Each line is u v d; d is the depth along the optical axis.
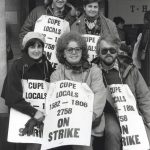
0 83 6.85
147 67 10.29
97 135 5.78
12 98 5.76
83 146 5.74
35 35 5.88
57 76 5.85
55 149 6.12
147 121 6.28
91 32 6.94
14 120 5.76
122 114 6.03
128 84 6.23
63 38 5.81
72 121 5.61
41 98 5.87
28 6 9.00
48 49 6.71
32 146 5.88
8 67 8.05
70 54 5.75
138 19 13.23
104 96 5.77
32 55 5.89
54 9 6.89
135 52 10.34
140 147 5.97
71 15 7.00
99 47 6.16
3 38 6.90
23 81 5.85
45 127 5.69
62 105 5.68
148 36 10.15
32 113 5.72
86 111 5.65
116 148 5.90
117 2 13.23
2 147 6.61
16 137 5.71
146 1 13.18
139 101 6.33
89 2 6.82
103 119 5.87
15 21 8.80
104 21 6.99
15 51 8.64
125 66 6.24
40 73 5.94
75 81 5.75
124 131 5.99
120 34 11.54
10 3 8.78
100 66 6.21
